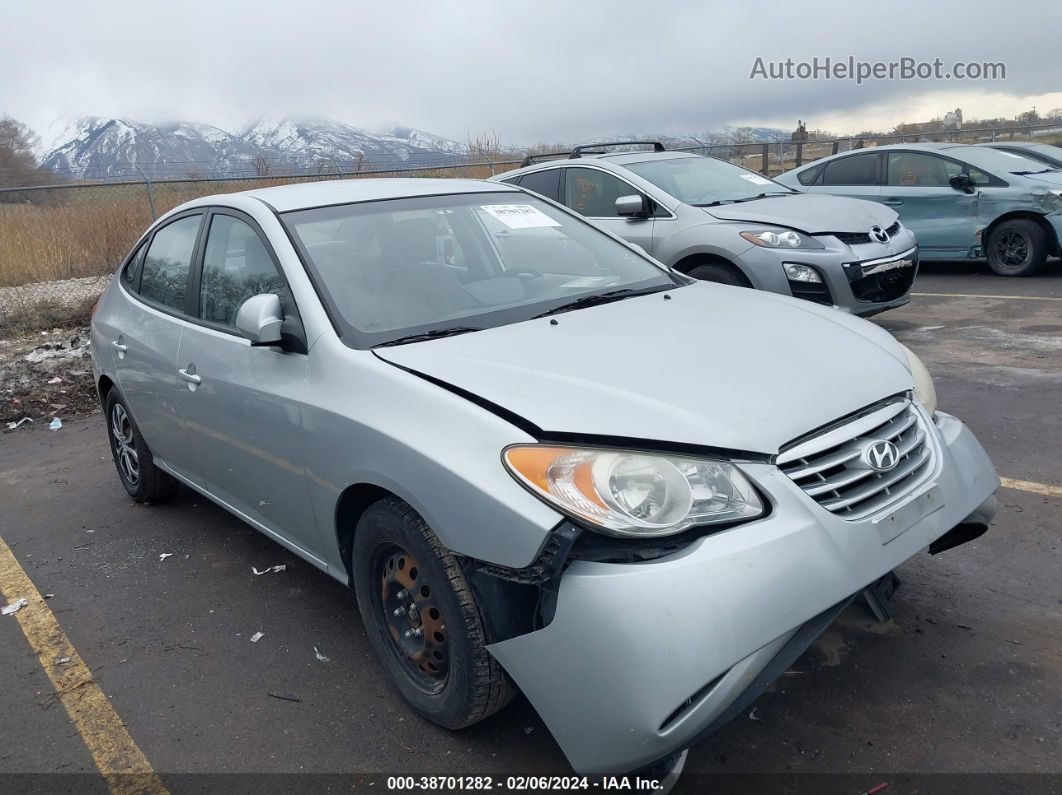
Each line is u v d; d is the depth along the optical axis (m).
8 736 3.05
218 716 3.05
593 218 7.89
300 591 3.93
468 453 2.43
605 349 2.81
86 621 3.81
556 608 2.22
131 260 4.92
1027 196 9.84
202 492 4.27
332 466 2.91
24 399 7.54
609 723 2.15
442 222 3.76
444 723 2.76
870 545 2.41
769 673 2.22
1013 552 3.67
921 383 3.05
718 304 3.41
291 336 3.16
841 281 6.68
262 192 3.97
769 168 21.22
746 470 2.34
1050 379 6.00
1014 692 2.79
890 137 22.14
